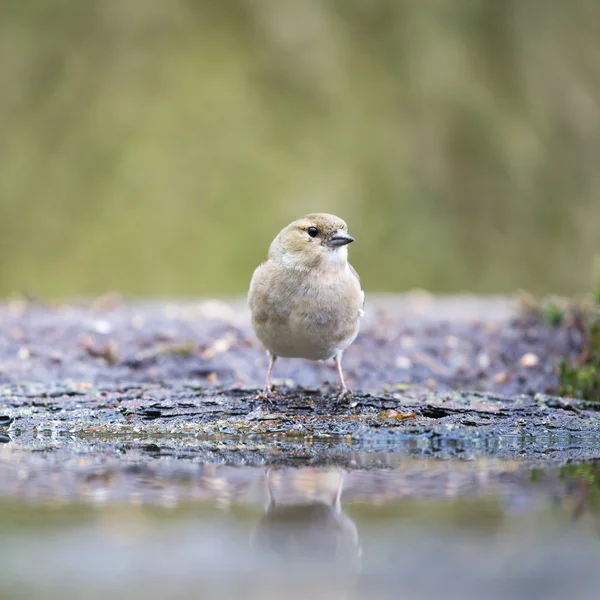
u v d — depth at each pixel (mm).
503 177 23766
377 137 23656
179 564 4645
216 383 9992
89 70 23766
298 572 4562
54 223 22547
